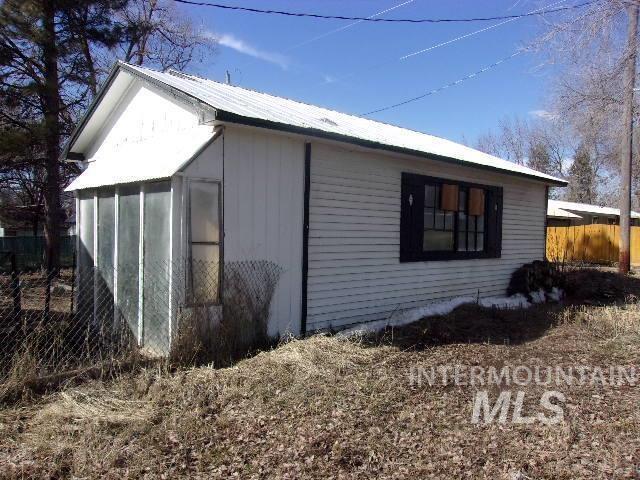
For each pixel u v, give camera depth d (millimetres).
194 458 3672
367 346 6586
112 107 8133
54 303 9508
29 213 25078
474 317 8781
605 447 3908
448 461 3660
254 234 6562
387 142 8133
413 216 9078
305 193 7199
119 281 6988
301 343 6270
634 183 31250
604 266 21500
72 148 9047
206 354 5777
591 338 7562
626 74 10555
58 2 12617
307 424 4160
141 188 6453
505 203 11562
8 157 12922
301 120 7258
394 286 8766
